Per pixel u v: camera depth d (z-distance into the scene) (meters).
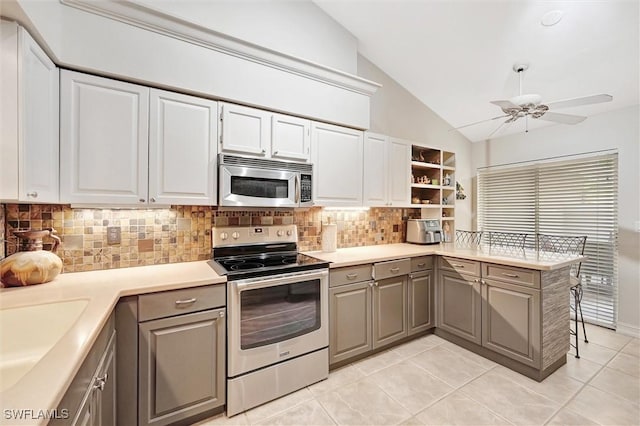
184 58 1.90
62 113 1.58
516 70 2.80
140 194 1.79
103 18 1.66
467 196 4.42
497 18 2.33
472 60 2.86
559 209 3.60
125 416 1.53
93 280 1.68
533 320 2.19
